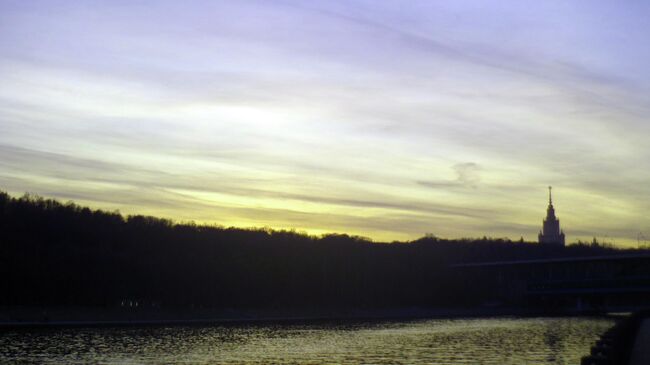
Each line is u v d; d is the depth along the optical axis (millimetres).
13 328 157625
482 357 100500
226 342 128500
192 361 97125
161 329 165125
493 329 171875
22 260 193250
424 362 94938
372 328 176750
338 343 127312
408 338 139625
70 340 127188
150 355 104312
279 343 126938
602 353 58781
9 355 101062
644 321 130875
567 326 186875
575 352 107625
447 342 128875
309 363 94938
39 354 103000
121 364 93000
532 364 91000
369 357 101688
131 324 183500
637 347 78250
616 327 87812
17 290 188500
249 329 169625
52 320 181875
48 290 194250
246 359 99688
